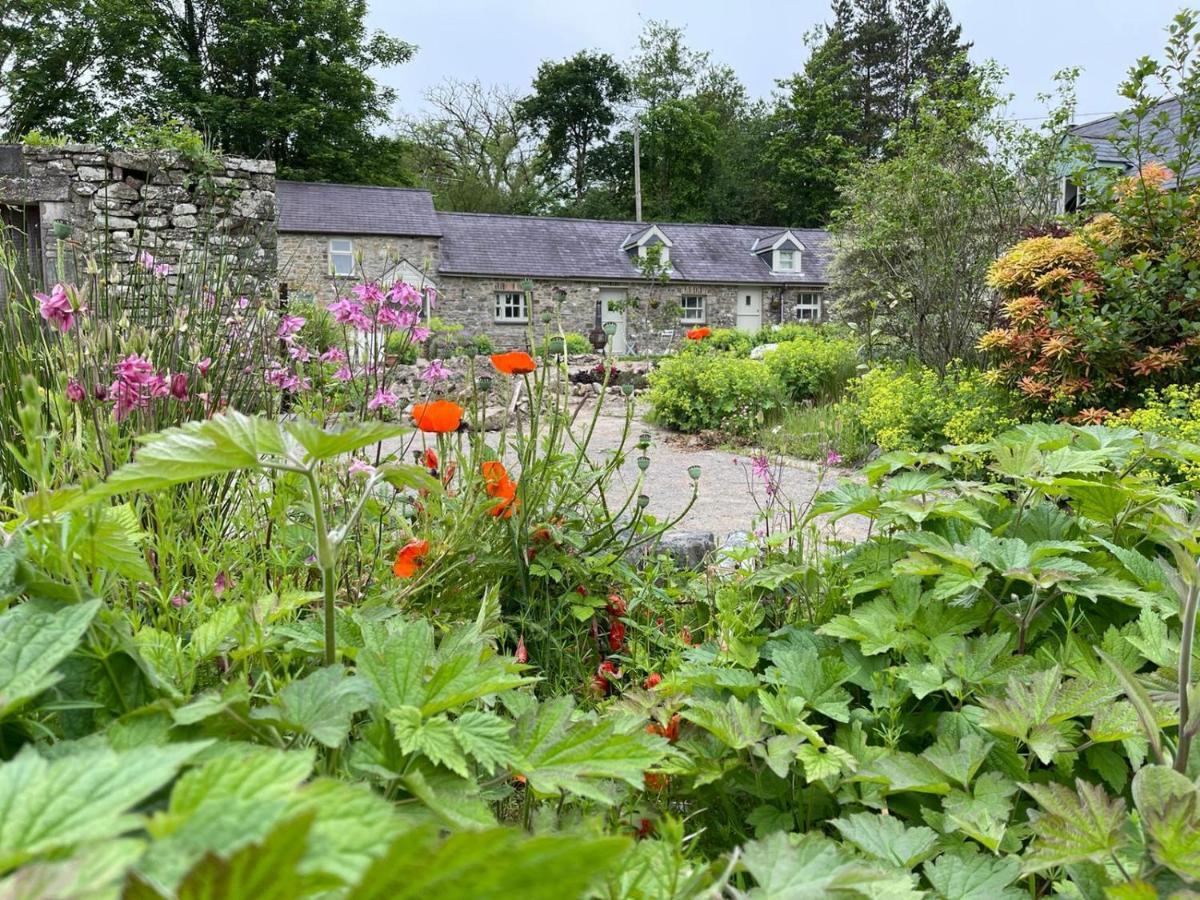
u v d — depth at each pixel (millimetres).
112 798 439
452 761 790
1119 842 875
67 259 2893
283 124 24922
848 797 1257
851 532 3291
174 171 8625
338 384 2211
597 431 8453
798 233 26453
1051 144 8102
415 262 21172
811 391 9453
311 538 1555
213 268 3197
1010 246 8078
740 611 1755
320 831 454
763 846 860
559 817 1088
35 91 23094
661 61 39031
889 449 6332
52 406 1385
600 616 2119
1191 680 1262
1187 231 5059
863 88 39344
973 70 8555
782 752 1222
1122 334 4879
